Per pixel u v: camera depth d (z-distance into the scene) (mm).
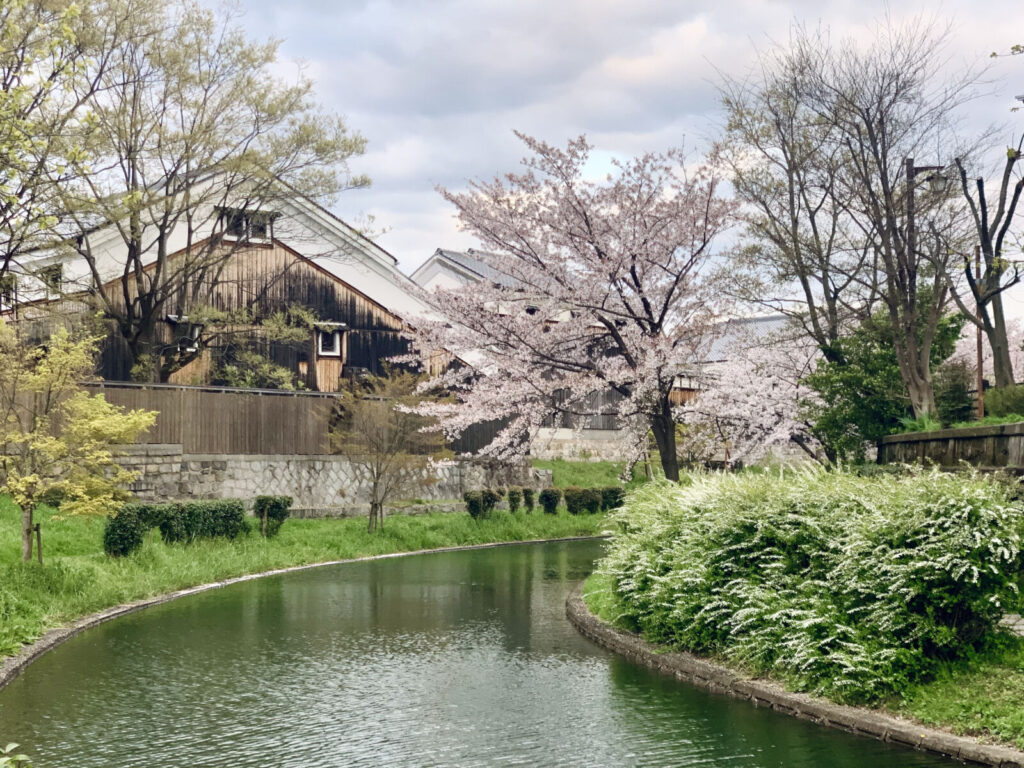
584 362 21125
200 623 15336
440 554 27109
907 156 21078
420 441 28375
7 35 14156
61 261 27469
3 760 7090
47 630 14141
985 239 19922
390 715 9766
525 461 37062
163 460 25453
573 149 19344
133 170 27359
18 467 16609
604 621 14492
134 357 28656
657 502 14352
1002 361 20281
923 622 9156
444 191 19875
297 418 29016
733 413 25156
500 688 10938
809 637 9789
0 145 13219
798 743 8570
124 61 26688
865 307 24109
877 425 22406
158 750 8570
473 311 20531
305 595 18609
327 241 34781
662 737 8852
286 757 8352
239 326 31953
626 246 19141
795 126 23125
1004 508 8922
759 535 11234
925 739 8250
